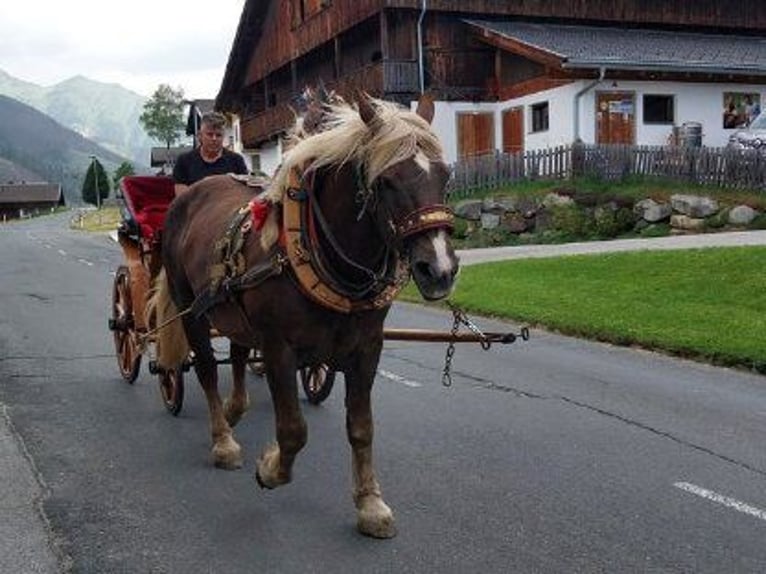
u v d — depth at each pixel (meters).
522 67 30.38
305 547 4.82
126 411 7.73
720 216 20.59
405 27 31.30
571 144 25.11
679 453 6.41
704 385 8.52
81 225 62.16
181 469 6.15
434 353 10.32
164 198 8.34
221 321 5.73
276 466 5.06
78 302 15.61
